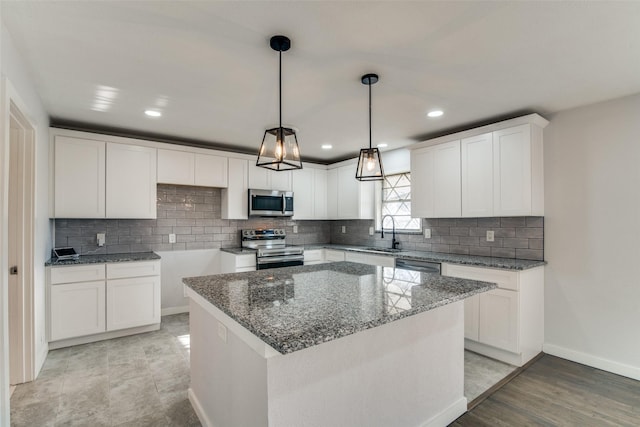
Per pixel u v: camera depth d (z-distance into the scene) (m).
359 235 5.13
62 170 3.24
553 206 3.00
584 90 2.52
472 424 2.00
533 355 2.92
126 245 3.92
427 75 2.27
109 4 1.52
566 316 2.92
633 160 2.59
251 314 1.38
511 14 1.60
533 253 3.12
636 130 2.58
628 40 1.83
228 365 1.63
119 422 2.00
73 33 1.77
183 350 3.08
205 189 4.50
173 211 4.26
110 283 3.29
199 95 2.64
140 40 1.84
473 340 3.03
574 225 2.88
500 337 2.83
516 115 3.10
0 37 1.61
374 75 2.26
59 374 2.60
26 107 2.14
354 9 1.56
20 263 2.43
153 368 2.71
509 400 2.26
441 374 1.99
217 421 1.78
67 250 3.30
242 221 4.81
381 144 4.28
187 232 4.36
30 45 1.89
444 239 3.89
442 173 3.53
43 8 1.55
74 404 2.19
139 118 3.24
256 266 4.32
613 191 2.68
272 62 2.10
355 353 1.54
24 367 2.46
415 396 1.83
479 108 2.91
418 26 1.70
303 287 1.91
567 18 1.63
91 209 3.38
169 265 4.23
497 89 2.51
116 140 3.55
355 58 2.04
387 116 3.16
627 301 2.61
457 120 3.26
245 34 1.78
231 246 4.70
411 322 1.81
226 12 1.59
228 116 3.18
